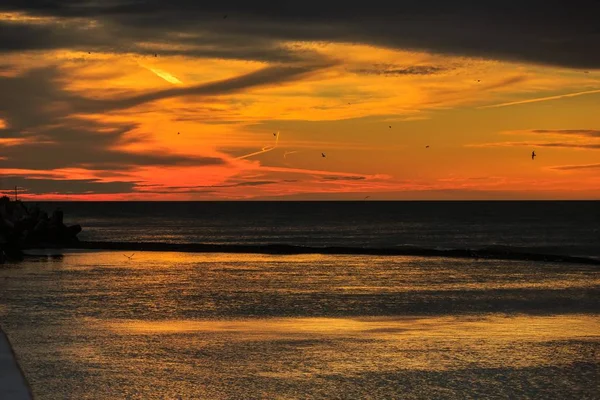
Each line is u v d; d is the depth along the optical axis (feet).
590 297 134.41
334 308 119.44
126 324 102.12
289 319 107.86
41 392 65.62
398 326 101.71
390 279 166.50
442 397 65.62
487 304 124.47
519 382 70.64
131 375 71.82
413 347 86.48
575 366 77.15
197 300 128.47
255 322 104.68
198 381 69.92
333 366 76.43
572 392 67.51
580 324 103.91
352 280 163.73
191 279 164.14
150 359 79.00
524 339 91.91
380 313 113.91
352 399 64.64
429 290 145.28
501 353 83.20
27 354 81.35
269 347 86.02
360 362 78.23
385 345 87.56
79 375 71.61
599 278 169.78
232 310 116.57
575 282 161.38
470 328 100.22
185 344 87.61
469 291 143.23
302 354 82.23
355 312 114.93
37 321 104.27
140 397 64.34
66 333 94.58
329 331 97.30
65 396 64.34
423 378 71.82
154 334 94.32
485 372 74.38
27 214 295.28
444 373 73.82
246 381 70.03
